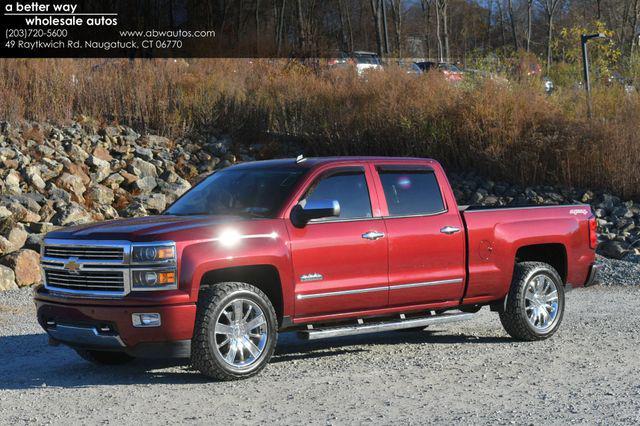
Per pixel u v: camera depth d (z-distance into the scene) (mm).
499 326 10898
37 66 22344
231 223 7754
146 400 6965
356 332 8391
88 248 7609
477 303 9422
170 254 7363
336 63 27891
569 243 10055
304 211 7988
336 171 8508
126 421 6328
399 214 8781
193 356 7465
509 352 9039
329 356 8914
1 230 14992
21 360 8953
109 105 22594
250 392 7184
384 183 8789
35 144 19578
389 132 23406
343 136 23547
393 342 9844
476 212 9320
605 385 7391
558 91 24969
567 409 6547
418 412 6488
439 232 8961
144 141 21656
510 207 9703
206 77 25219
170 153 21578
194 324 7414
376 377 7781
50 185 17969
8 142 19484
